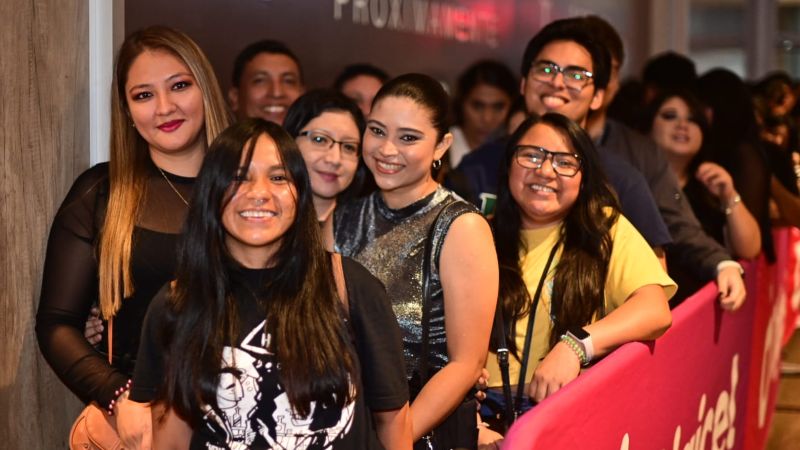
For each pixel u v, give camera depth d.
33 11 2.55
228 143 1.85
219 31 3.70
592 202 2.66
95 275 2.37
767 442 4.82
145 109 2.38
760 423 4.59
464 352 2.23
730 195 3.91
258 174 1.84
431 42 5.29
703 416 3.22
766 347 4.70
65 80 2.69
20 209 2.54
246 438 1.81
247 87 3.80
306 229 1.88
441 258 2.25
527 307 2.62
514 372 2.63
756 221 4.17
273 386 1.80
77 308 2.34
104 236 2.33
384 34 4.86
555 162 2.62
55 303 2.32
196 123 2.44
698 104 4.01
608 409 2.18
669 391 2.74
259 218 1.83
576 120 3.20
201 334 1.81
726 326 3.48
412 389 2.26
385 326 1.94
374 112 2.32
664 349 2.65
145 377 1.90
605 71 3.23
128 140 2.45
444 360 2.30
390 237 2.33
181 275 1.86
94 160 2.82
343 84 4.11
